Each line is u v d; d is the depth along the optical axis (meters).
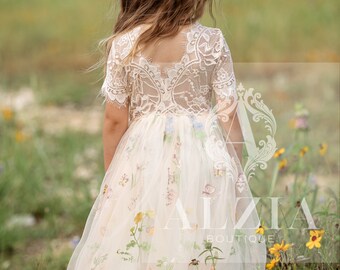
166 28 4.48
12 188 8.05
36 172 8.50
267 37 14.70
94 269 4.46
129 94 4.62
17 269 6.58
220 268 4.40
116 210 4.51
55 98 12.24
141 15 4.55
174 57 4.51
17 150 8.61
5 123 9.57
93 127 10.84
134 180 4.51
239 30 14.89
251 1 16.34
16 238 7.16
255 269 4.55
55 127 10.75
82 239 4.69
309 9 16.06
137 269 4.39
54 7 17.91
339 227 5.17
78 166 9.00
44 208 7.86
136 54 4.51
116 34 4.61
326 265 4.96
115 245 4.46
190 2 4.52
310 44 14.46
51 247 6.62
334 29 15.17
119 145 4.67
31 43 15.85
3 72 14.23
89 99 12.41
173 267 4.36
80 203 7.67
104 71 4.86
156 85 4.53
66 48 15.42
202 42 4.53
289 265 4.87
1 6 18.11
